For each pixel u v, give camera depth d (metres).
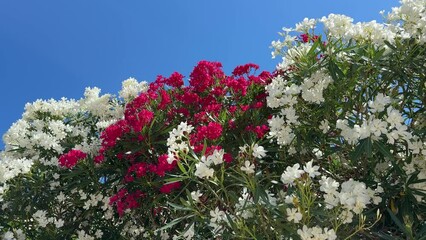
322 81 3.29
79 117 5.84
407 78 3.13
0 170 4.68
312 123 3.42
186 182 3.56
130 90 5.50
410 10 3.20
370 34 3.24
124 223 4.72
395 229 3.14
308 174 2.50
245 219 2.73
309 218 2.40
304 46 3.55
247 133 4.06
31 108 6.02
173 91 4.91
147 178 4.15
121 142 4.34
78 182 4.60
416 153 3.13
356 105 3.30
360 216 2.46
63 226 4.91
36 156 5.30
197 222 3.33
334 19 3.32
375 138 2.75
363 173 3.36
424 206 3.09
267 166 3.73
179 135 2.87
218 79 4.94
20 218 4.89
